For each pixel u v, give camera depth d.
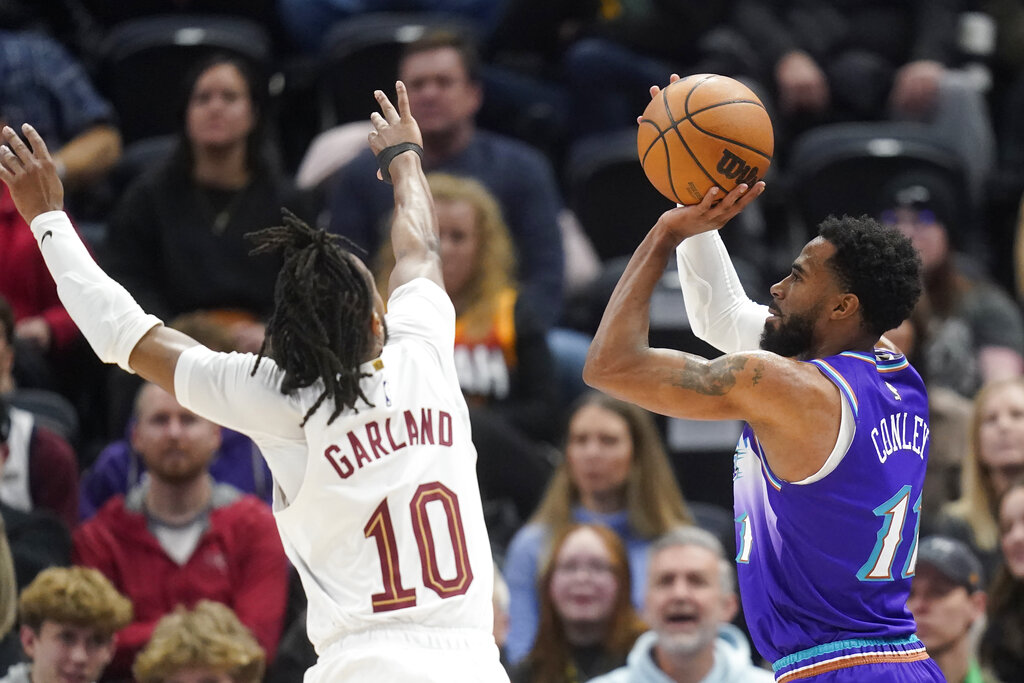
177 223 25.03
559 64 34.34
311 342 12.20
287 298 12.27
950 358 26.50
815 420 12.16
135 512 19.59
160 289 25.20
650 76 33.31
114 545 19.34
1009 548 19.12
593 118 33.47
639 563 20.80
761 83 35.00
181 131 25.39
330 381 12.25
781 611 12.65
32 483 20.52
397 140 14.47
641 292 12.30
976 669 18.31
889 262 12.55
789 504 12.47
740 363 12.12
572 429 21.31
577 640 19.33
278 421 12.42
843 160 31.12
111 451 22.14
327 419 12.38
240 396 12.42
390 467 12.40
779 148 34.44
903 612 12.82
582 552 19.36
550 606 19.39
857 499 12.34
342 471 12.33
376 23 31.92
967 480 21.62
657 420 24.84
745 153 12.30
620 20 33.47
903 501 12.58
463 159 26.86
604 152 30.88
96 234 27.12
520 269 26.64
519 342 23.88
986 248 33.88
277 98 32.75
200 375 12.51
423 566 12.28
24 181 13.20
